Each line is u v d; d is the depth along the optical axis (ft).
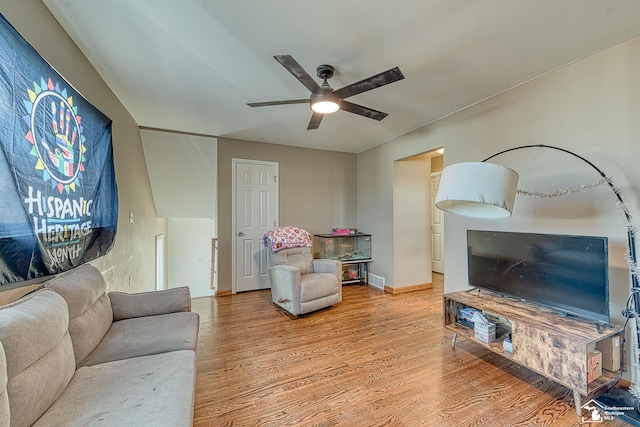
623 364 6.18
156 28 5.92
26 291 4.66
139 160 11.92
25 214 4.47
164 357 4.86
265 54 6.87
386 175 14.84
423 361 7.55
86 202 6.59
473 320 8.05
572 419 5.43
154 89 8.66
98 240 7.26
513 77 8.07
